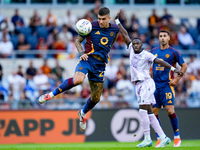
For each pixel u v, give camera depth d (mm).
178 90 53562
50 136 42594
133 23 63344
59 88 25453
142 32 63719
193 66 57562
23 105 48375
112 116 43625
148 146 28625
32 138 42375
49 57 59000
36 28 61594
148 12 70312
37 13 67125
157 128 29062
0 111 42375
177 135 32000
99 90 26953
